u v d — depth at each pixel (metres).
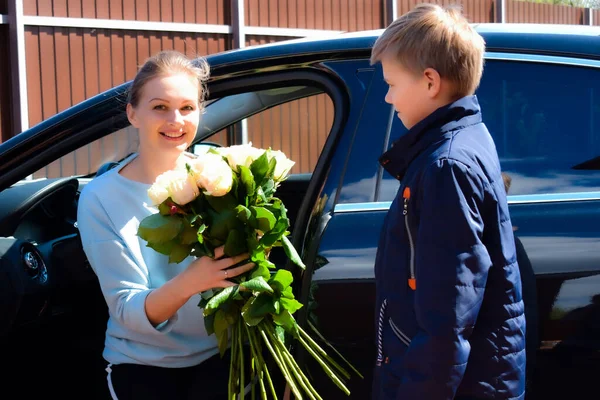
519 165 2.11
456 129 1.66
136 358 2.11
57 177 2.80
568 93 2.14
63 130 2.32
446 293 1.53
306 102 2.58
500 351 1.63
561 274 2.00
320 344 2.06
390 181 2.12
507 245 1.63
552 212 2.04
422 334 1.56
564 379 2.01
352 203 2.11
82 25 7.98
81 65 8.04
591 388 2.01
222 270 1.93
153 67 2.14
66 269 2.69
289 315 1.93
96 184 2.15
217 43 9.01
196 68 2.20
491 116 2.15
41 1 7.79
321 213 2.11
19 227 2.78
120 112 2.32
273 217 1.89
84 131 2.32
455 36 1.65
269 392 2.12
